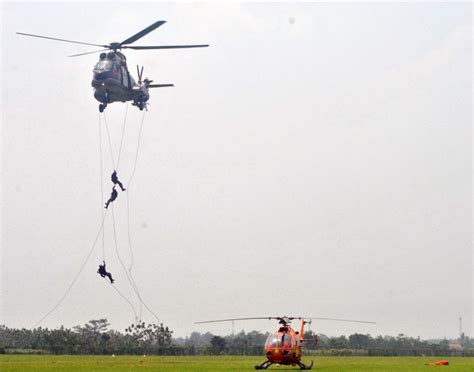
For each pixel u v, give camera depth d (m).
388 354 140.75
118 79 66.44
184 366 57.19
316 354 137.38
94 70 65.75
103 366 55.84
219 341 134.88
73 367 53.31
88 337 135.62
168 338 133.12
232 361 76.19
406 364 67.56
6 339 135.25
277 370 51.72
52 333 127.00
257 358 95.44
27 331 137.25
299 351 52.28
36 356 96.50
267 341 51.69
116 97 68.12
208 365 60.28
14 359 77.81
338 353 138.00
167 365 59.31
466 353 148.12
